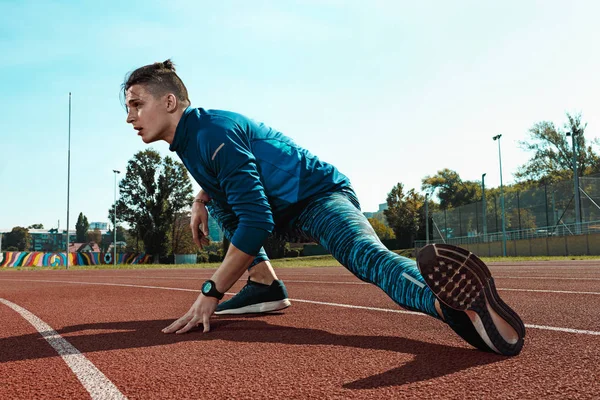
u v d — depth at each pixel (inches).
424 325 96.2
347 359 68.0
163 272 580.4
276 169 95.5
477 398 49.3
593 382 53.8
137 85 97.5
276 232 107.8
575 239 1086.4
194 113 97.0
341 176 101.6
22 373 65.0
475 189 2645.2
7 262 1440.7
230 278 94.2
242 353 74.1
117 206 2203.5
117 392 54.9
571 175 1708.9
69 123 1178.0
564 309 117.8
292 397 51.6
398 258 79.9
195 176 101.4
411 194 2502.5
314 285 230.4
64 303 161.2
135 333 95.1
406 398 50.0
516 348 66.2
